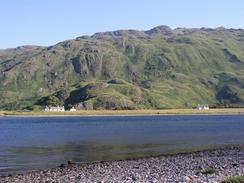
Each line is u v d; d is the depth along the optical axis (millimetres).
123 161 57312
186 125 179750
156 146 83312
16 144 93812
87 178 39469
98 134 127375
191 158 57750
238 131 130375
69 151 76938
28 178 42812
